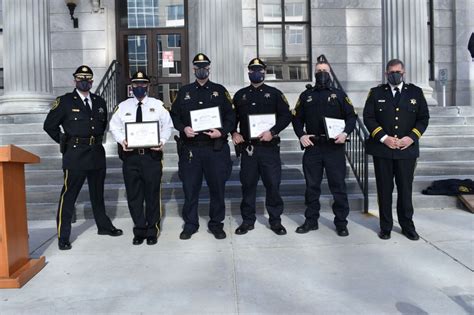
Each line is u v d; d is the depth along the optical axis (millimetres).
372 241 4980
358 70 12008
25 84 9172
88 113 4965
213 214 5195
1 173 3812
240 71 9141
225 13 9016
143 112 5043
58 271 4195
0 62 11875
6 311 3352
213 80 9039
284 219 6059
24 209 4219
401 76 4914
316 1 11930
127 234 5457
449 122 9086
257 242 5000
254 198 5371
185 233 5191
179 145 5215
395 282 3799
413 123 4941
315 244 4898
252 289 3693
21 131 8430
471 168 7391
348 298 3490
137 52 11836
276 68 11992
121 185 6824
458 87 12430
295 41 12023
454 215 6043
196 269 4184
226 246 4875
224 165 5113
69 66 11562
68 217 4938
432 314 3201
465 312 3225
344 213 5223
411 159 4934
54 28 11531
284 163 7547
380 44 12062
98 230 5438
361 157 6699
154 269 4203
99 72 11570
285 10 12000
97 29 11570
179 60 11828
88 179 5277
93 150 4984
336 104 5098
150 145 4895
